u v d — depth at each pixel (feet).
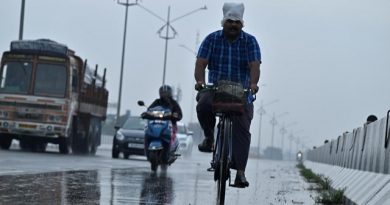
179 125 189.16
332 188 59.31
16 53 126.41
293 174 100.17
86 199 38.78
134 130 132.98
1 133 129.70
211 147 39.11
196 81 38.11
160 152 79.51
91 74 147.13
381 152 44.70
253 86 37.73
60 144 131.23
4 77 126.31
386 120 44.21
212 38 38.60
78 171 65.26
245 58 38.70
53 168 68.23
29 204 34.63
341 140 80.38
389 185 36.27
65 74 125.70
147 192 46.70
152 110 79.51
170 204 39.37
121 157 143.23
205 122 38.34
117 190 46.39
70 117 127.54
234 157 37.76
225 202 43.14
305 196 51.16
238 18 38.14
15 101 125.08
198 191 51.16
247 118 37.78
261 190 56.24
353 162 61.31
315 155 146.10
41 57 126.00
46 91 125.49
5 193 39.34
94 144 153.07
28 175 54.60
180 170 89.66
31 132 124.98
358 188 44.98
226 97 36.40
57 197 38.86
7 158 84.23
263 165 163.43
